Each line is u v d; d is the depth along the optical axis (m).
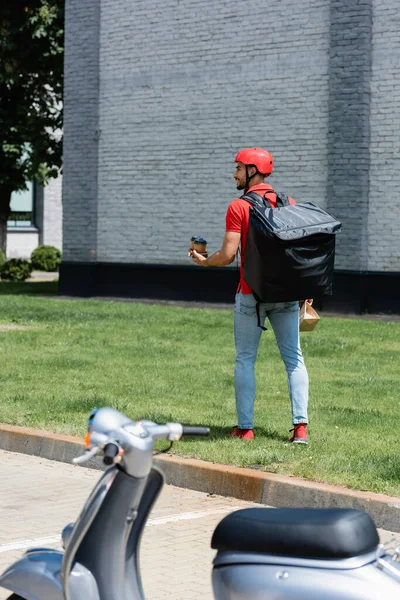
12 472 8.93
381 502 7.27
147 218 24.78
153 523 7.29
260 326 9.07
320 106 21.91
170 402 11.18
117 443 3.77
